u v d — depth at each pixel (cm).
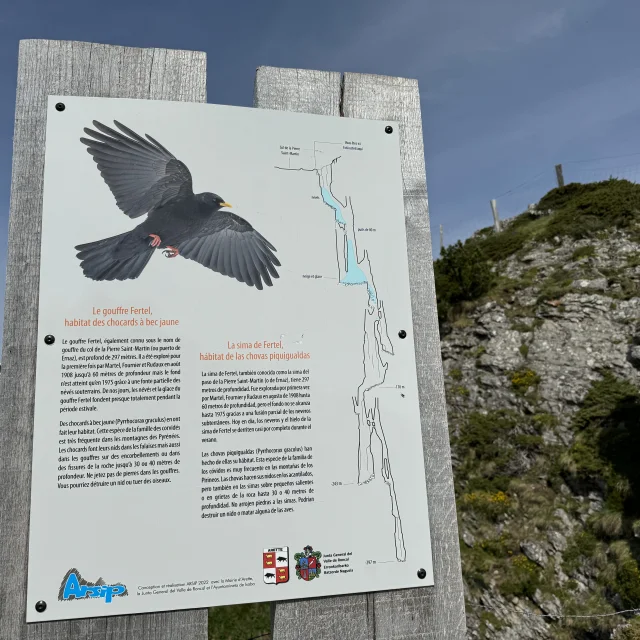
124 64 208
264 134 212
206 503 182
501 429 1041
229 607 626
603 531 803
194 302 193
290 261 204
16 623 166
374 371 204
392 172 223
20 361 180
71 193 192
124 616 172
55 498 173
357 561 189
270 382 194
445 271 1413
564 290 1206
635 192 1409
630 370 995
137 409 183
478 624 780
